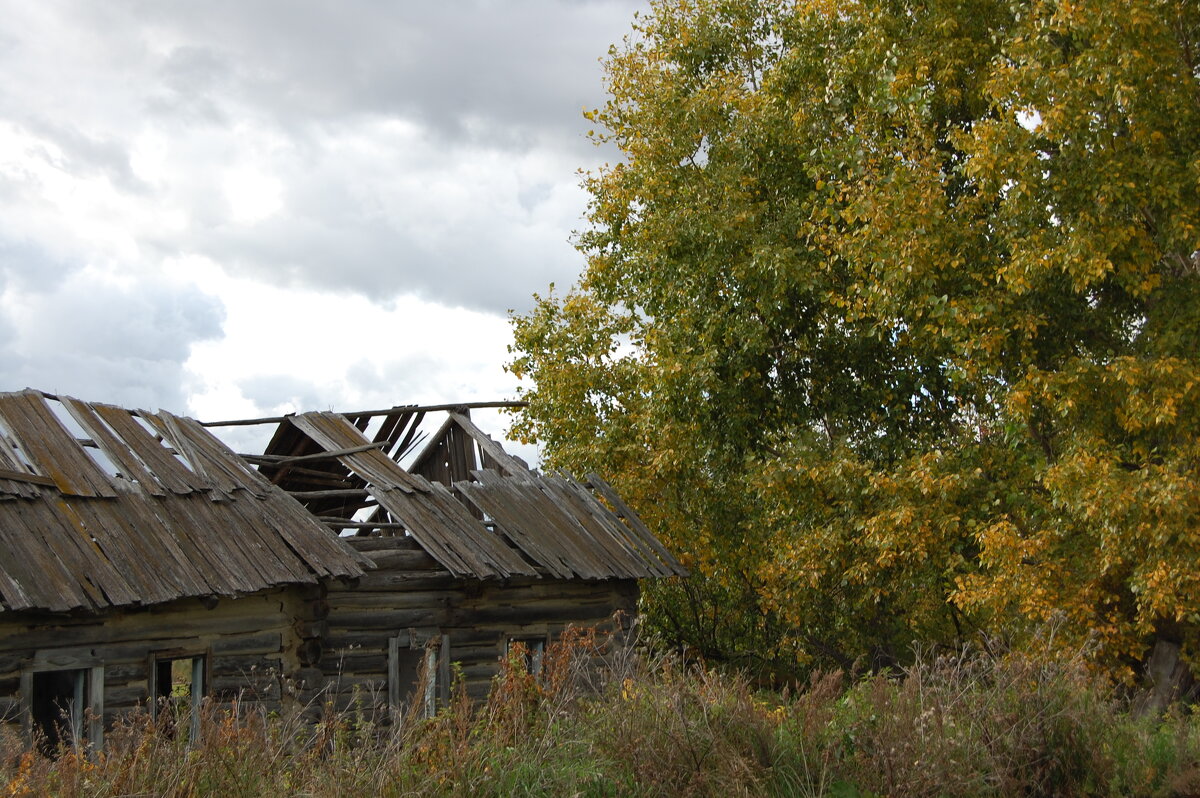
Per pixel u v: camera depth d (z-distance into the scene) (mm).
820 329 18062
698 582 22438
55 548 9438
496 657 13297
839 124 17016
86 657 9516
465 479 16188
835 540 16031
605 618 14656
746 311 17875
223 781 5730
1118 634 12977
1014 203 13203
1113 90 12477
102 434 11500
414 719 6773
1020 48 12891
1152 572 11750
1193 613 11820
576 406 22125
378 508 14867
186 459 11922
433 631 12719
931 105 15344
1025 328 13312
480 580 12906
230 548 10867
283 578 10844
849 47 16750
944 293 14484
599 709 7027
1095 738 7219
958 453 15633
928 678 7668
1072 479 12469
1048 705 7191
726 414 18203
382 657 12188
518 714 7090
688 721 6652
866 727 6973
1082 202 12922
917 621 19562
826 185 16266
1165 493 11445
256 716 6680
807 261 17047
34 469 10219
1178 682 13039
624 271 20625
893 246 13969
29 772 6109
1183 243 12703
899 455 16812
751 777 6137
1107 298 14430
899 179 13875
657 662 7934
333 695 11398
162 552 10227
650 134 19109
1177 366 12094
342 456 13992
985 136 12930
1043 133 12719
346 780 5922
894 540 14414
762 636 23016
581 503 15797
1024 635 13562
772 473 16594
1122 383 12703
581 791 6047
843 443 16609
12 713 8836
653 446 20484
